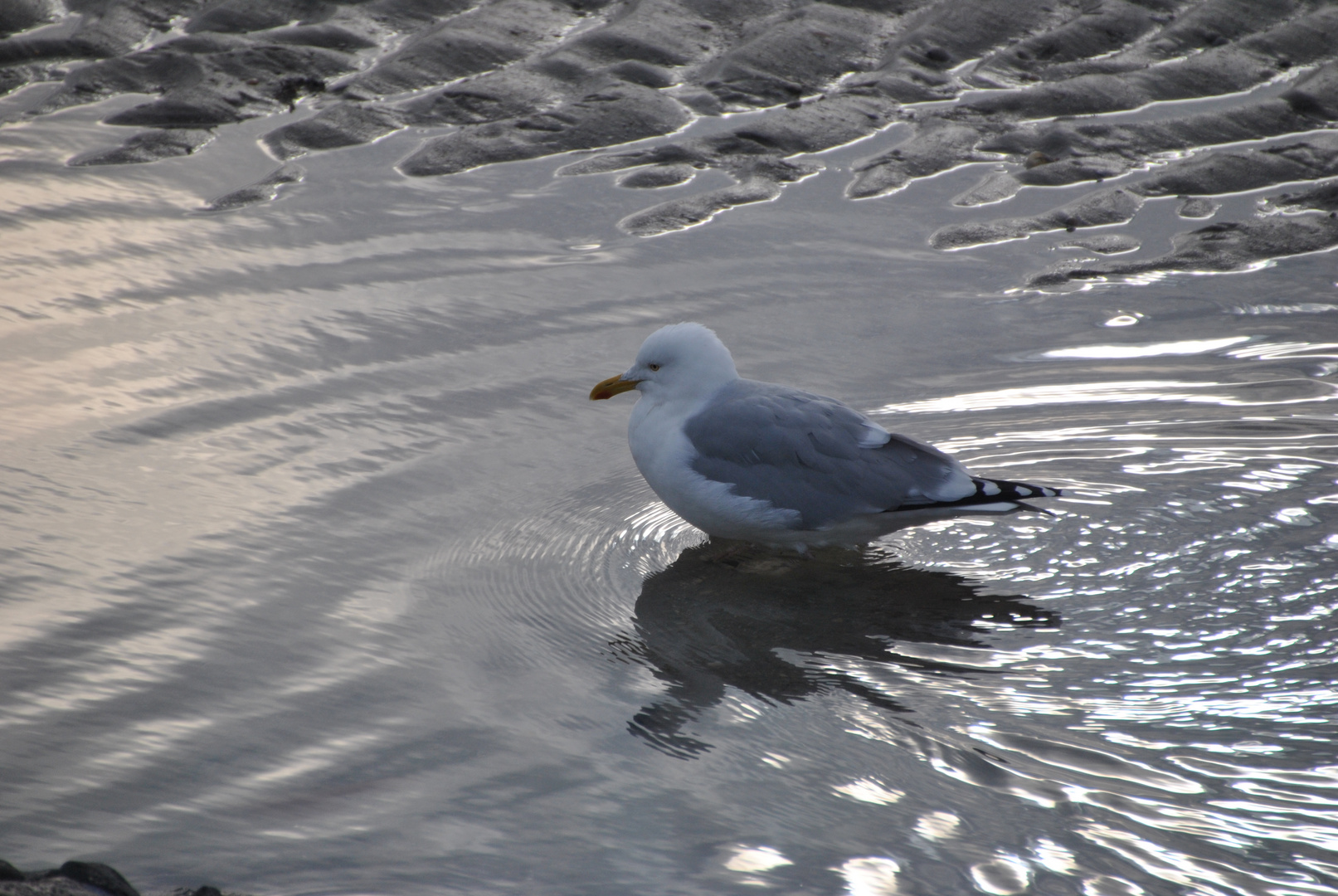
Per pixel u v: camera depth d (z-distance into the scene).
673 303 13.45
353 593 9.20
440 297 13.50
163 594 9.02
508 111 17.56
